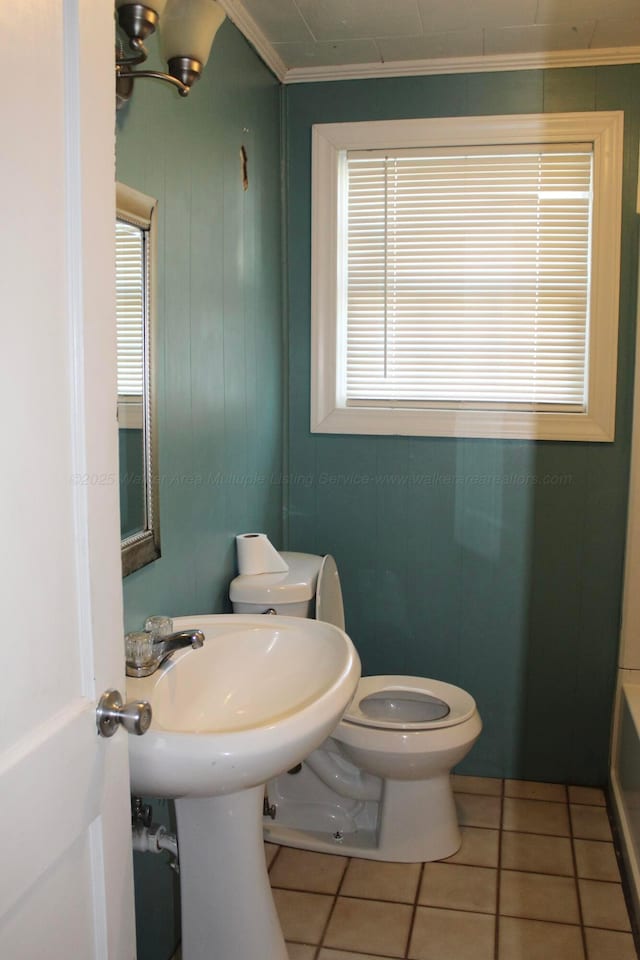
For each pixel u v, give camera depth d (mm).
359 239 2855
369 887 2293
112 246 1038
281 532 2953
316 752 2500
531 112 2660
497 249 2771
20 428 870
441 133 2711
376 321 2881
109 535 1063
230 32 2227
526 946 2057
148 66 1722
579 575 2811
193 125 1977
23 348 869
